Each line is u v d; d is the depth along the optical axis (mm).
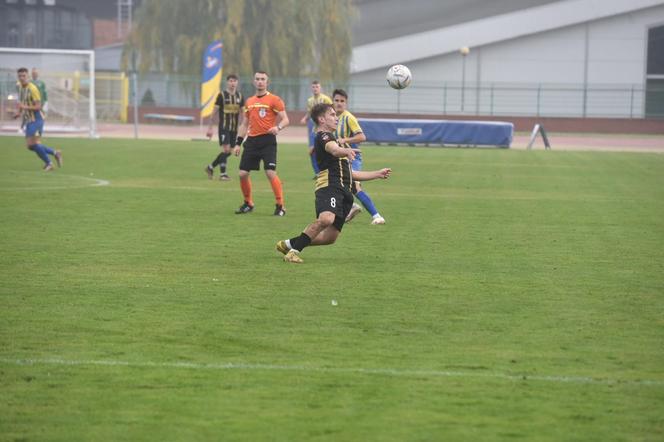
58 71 127938
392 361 19016
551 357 19438
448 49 192250
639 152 106125
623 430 15320
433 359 19203
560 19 189000
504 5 199500
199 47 170750
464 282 27203
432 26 199625
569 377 18062
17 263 29094
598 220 42219
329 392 17031
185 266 29047
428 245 34125
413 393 17031
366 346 20141
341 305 23938
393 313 23172
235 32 168250
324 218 29109
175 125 168375
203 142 106062
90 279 26766
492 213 44344
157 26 171875
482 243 34781
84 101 126625
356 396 16844
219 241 34219
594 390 17312
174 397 16703
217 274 27797
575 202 49875
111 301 23984
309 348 19922
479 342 20562
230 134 58594
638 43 190250
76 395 16750
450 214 43719
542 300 24906
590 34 191375
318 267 29203
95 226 37594
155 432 15023
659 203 49875
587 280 27750
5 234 35000
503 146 113250
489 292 25844
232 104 58219
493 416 15898
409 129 114062
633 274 28812
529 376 18109
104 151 85750
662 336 21250
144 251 31703
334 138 29109
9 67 122562
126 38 174875
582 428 15391
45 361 18703
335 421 15578
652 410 16281
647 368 18750
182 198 48344
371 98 197000
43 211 41969
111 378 17703
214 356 19219
